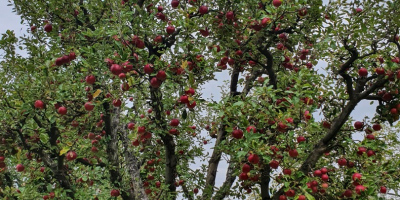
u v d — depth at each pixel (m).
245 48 9.18
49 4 9.59
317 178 6.79
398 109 7.33
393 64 6.95
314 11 8.23
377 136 8.06
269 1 8.50
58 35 9.48
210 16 8.59
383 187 7.25
